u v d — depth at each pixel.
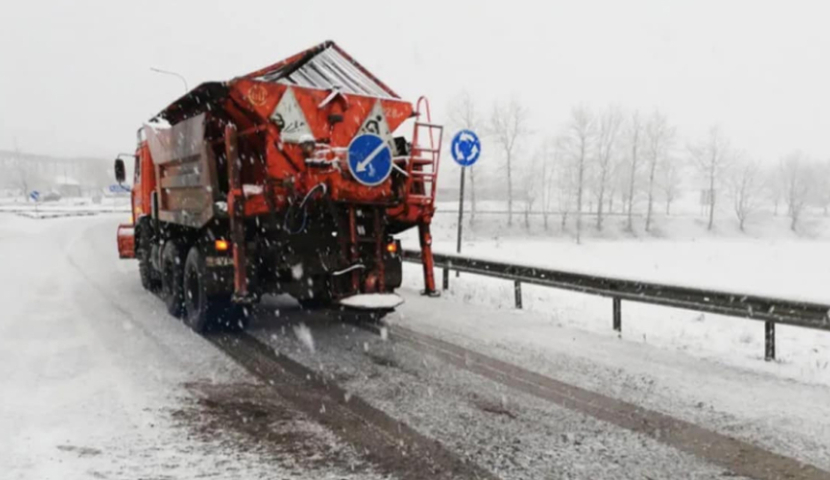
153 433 4.51
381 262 7.52
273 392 5.50
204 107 7.65
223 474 3.86
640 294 8.00
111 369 6.13
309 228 7.38
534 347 7.23
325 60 7.94
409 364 6.45
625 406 5.22
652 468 4.04
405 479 3.84
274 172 7.21
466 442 4.43
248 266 7.41
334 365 6.39
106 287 11.77
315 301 7.86
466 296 10.63
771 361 6.75
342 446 4.33
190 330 7.99
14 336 7.49
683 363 6.60
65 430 4.54
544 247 37.84
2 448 4.20
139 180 11.63
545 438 4.52
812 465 4.10
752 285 18.73
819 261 31.20
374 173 7.07
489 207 63.06
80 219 44.81
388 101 7.86
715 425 4.81
